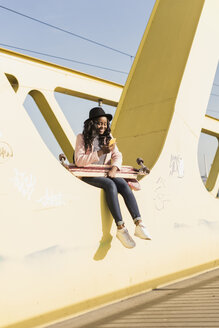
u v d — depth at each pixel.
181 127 5.00
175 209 4.84
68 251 3.41
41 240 3.20
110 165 3.85
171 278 4.68
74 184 3.52
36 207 3.18
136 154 5.01
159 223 4.55
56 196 3.35
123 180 3.88
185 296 4.12
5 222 2.96
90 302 3.60
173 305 3.80
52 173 3.33
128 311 3.62
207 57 5.42
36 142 3.23
